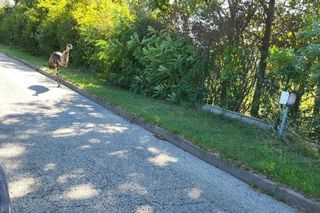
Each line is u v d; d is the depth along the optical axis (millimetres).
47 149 6434
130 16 13562
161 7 13945
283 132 7477
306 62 7723
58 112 9258
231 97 9867
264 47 9992
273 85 8609
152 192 5121
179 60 11047
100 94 11344
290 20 9867
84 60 17500
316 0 9648
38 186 4988
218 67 10250
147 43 12422
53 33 21031
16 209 4352
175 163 6363
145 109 9648
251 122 8797
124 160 6250
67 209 4449
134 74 12828
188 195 5141
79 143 6918
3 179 3131
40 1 22844
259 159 6320
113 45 13125
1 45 31734
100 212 4445
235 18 10109
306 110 7754
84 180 5297
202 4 11523
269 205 5098
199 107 10445
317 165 6285
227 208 4875
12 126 7637
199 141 7105
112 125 8461
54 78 14594
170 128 7832
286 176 5598
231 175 6074
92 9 17953
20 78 14000
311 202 4957
